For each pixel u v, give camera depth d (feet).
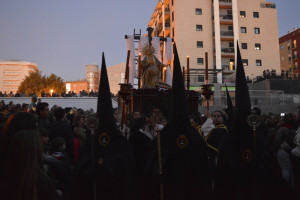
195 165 12.34
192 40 127.54
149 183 12.94
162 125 20.45
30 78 151.12
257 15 135.44
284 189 12.05
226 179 12.50
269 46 133.49
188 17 128.77
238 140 12.29
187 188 12.30
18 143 6.77
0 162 7.39
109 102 12.18
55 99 86.69
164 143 12.66
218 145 16.65
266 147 12.41
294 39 182.91
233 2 131.03
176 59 12.67
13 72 332.60
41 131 13.08
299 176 16.88
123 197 11.40
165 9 143.33
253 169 12.00
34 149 6.82
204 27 129.49
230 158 12.27
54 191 7.26
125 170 11.66
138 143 14.74
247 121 11.82
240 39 132.05
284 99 83.76
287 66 189.37
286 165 17.44
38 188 6.75
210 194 12.65
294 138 17.60
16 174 6.63
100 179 11.24
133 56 61.82
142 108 38.01
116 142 11.95
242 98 12.35
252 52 131.85
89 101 88.48
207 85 18.51
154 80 47.67
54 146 14.43
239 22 133.08
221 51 130.31
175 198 12.12
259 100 87.76
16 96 92.32
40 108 18.25
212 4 131.64
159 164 12.07
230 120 18.52
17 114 8.09
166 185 12.32
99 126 11.94
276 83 96.78
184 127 12.39
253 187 12.03
